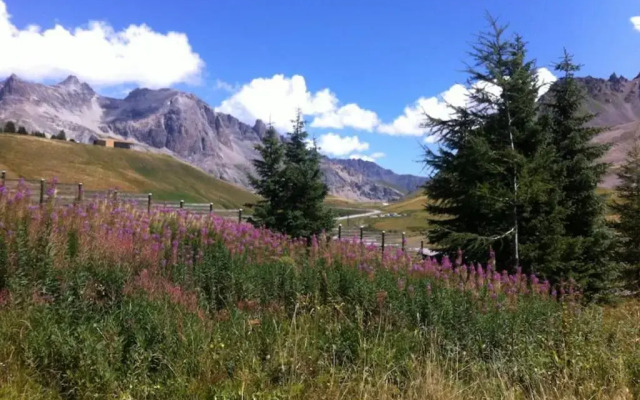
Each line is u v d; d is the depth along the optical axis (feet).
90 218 31.94
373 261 29.73
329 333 19.77
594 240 51.85
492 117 52.44
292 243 35.88
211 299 23.06
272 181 82.28
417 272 27.73
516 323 22.16
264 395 15.21
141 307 18.07
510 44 50.85
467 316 21.71
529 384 18.19
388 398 15.76
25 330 17.07
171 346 16.69
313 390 16.21
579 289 44.60
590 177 52.95
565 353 19.70
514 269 45.83
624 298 54.08
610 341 23.26
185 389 15.31
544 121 52.85
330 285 23.91
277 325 20.39
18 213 27.99
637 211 63.98
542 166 49.26
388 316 21.47
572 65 55.67
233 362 16.81
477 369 18.56
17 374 15.08
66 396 14.80
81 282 19.45
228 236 32.50
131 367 15.25
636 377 19.38
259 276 24.31
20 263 20.26
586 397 17.46
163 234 31.14
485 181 48.62
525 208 48.52
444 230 51.72
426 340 20.13
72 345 15.47
